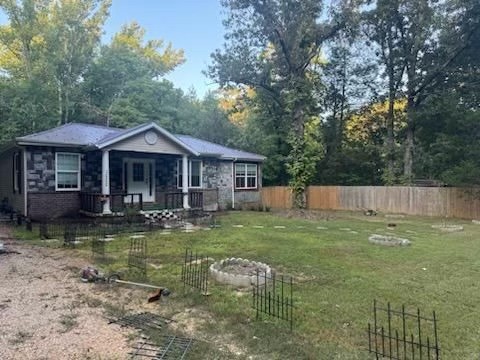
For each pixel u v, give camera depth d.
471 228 13.43
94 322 4.24
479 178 16.92
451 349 3.62
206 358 3.39
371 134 27.17
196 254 7.98
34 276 6.22
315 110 24.42
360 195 20.92
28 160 12.53
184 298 5.11
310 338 3.84
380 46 23.80
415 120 22.09
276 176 25.69
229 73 21.16
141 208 13.63
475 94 20.62
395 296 5.22
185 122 29.47
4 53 26.62
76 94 25.70
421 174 22.72
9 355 3.42
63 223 12.01
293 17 19.28
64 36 25.91
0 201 15.67
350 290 5.48
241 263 6.88
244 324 4.20
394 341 3.78
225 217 15.91
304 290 5.47
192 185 17.88
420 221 15.80
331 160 26.70
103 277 5.99
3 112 21.45
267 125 26.62
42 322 4.21
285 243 9.43
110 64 27.11
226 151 19.64
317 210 21.17
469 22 19.28
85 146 13.10
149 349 3.57
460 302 5.00
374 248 8.89
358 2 18.89
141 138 13.73
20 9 25.22
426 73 21.97
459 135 20.70
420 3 20.20
